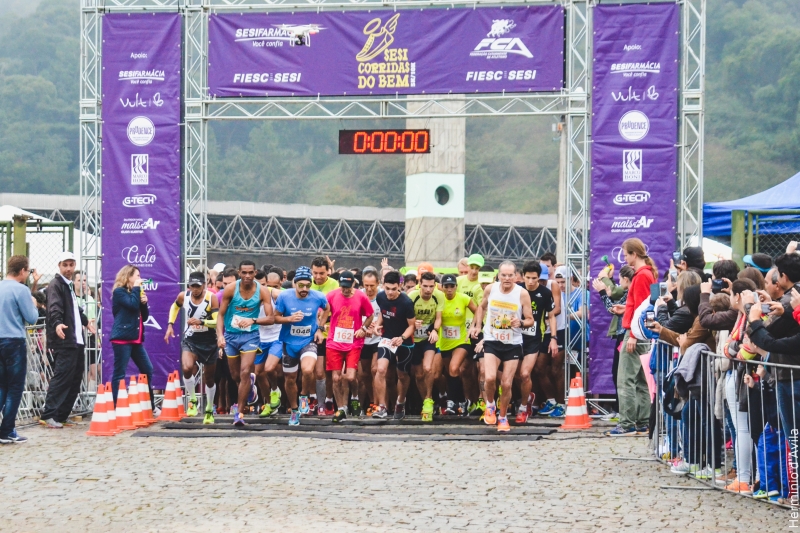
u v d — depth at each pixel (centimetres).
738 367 837
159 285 1548
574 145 1508
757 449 823
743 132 7531
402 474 949
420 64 1524
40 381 1429
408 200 3816
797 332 781
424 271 1350
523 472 959
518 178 7719
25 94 8800
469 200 7688
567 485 890
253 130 9069
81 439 1209
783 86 7500
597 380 1452
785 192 1594
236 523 732
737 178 7294
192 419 1406
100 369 1546
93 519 756
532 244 6353
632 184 1466
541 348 1401
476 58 1516
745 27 8075
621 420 1225
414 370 1376
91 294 1875
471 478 927
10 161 8400
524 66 1509
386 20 1530
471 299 1392
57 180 8550
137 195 1555
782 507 789
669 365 997
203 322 1348
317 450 1109
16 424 1345
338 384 1341
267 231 5769
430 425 1323
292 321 1293
